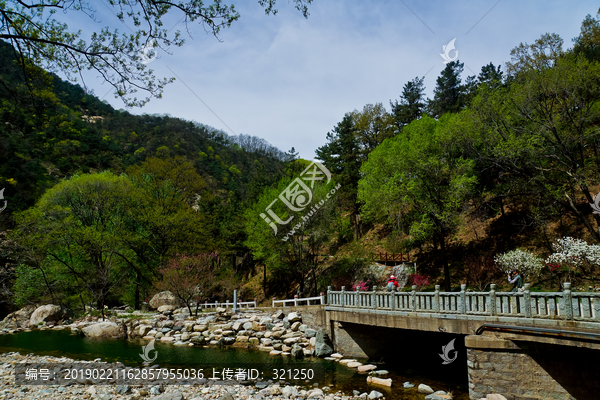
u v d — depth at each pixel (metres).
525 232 27.67
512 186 24.17
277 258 31.55
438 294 12.69
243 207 47.00
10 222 37.12
